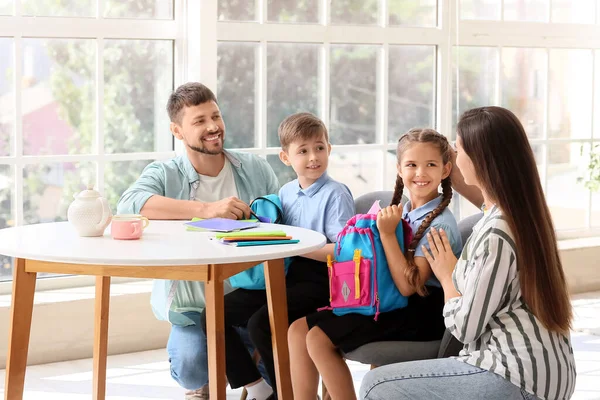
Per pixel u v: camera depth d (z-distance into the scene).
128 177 4.77
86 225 2.97
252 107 4.95
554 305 2.42
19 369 2.92
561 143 5.99
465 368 2.47
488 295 2.42
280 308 3.05
